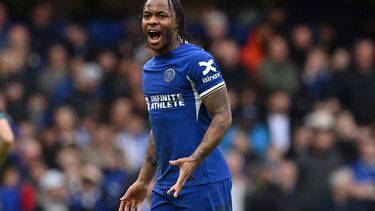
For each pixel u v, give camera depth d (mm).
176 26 19953
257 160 40531
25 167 38281
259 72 46562
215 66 19781
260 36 48688
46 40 46625
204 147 19406
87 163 38625
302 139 41219
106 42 49375
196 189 19953
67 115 40719
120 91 44562
